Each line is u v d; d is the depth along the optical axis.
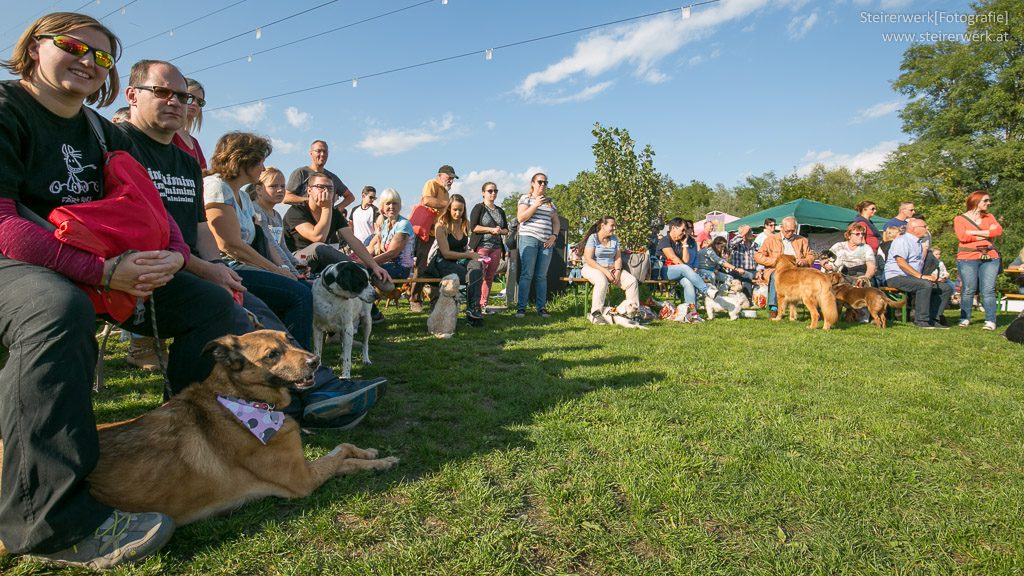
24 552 1.81
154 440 2.13
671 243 10.31
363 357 5.26
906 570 1.99
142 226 2.14
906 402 4.09
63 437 1.80
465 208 7.97
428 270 8.13
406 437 3.20
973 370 5.27
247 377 2.43
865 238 10.17
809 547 2.14
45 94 2.15
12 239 1.88
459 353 5.73
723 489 2.58
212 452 2.24
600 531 2.21
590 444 3.12
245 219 4.26
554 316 9.20
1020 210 28.33
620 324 8.15
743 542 2.17
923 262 9.01
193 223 3.19
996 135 32.41
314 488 2.52
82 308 1.90
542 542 2.14
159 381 4.18
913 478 2.71
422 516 2.32
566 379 4.66
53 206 2.21
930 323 8.91
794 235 10.20
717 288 10.50
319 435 3.21
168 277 2.21
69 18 2.12
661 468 2.78
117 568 1.91
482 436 3.21
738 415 3.68
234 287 3.05
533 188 8.86
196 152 4.18
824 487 2.61
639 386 4.46
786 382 4.64
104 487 1.99
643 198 14.50
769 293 10.02
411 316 8.69
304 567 1.94
